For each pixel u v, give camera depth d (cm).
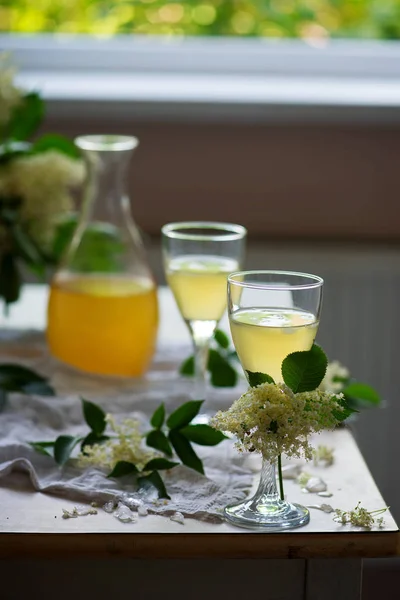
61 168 128
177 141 179
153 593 93
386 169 180
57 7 200
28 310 143
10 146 134
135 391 114
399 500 179
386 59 200
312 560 91
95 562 92
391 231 182
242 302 92
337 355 177
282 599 93
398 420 177
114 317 116
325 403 89
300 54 200
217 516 91
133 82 192
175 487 96
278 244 177
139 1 200
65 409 108
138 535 89
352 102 176
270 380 90
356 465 101
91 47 198
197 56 199
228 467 99
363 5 201
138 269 119
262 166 180
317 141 180
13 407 108
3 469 97
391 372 178
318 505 94
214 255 110
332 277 176
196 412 98
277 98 178
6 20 199
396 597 173
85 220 119
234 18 201
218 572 92
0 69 133
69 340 118
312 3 201
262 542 89
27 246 129
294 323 92
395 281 176
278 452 87
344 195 181
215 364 115
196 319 109
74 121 179
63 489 95
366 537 90
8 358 122
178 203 181
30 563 92
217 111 176
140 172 180
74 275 118
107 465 99
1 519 91
